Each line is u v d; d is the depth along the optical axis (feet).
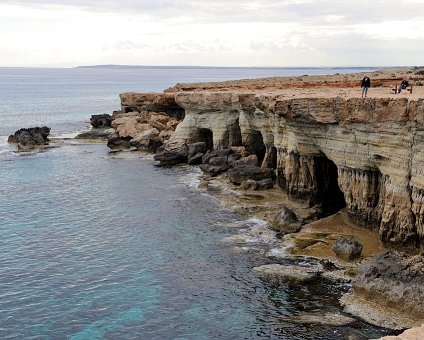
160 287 128.47
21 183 239.91
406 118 128.67
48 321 113.09
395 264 112.37
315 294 119.34
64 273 137.69
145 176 251.19
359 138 146.30
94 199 210.79
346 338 100.07
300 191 182.60
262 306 116.37
